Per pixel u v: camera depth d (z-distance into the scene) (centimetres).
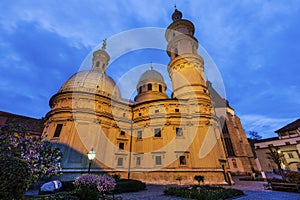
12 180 568
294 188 1540
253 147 5653
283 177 2136
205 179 2381
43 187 1536
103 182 1066
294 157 4694
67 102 2848
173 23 4319
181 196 1378
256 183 2552
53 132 2580
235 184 2467
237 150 4362
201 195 1260
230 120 4756
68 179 2203
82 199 970
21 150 920
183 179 2395
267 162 5269
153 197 1384
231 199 1270
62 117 2691
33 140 1044
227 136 4538
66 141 2467
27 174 634
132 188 1731
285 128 5259
